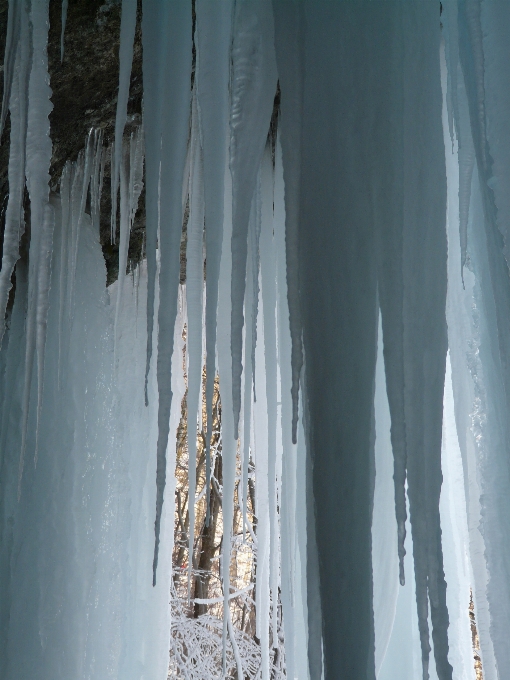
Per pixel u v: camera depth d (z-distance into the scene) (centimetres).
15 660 256
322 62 157
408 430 143
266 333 276
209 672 734
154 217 165
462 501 255
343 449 141
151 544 361
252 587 769
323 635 136
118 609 301
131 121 276
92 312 309
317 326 149
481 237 183
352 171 152
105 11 212
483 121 152
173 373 414
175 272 167
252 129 161
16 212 200
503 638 171
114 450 312
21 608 262
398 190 150
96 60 233
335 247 150
